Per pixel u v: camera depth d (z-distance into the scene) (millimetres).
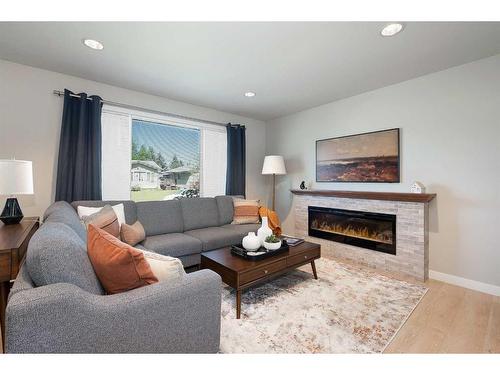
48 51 2285
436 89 2707
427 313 1997
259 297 2244
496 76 2334
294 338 1670
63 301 853
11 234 1637
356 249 3311
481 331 1754
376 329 1772
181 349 1144
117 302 975
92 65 2561
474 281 2465
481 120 2418
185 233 3102
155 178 3615
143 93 3377
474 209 2467
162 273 1232
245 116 4605
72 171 2781
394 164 3037
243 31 1960
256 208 3824
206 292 1231
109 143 3115
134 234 2381
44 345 829
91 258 1134
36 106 2631
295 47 2189
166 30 1942
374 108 3250
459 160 2555
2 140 2480
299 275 2783
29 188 1919
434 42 2109
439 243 2689
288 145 4504
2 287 1339
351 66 2576
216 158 4238
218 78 2889
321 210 3811
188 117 3807
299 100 3674
